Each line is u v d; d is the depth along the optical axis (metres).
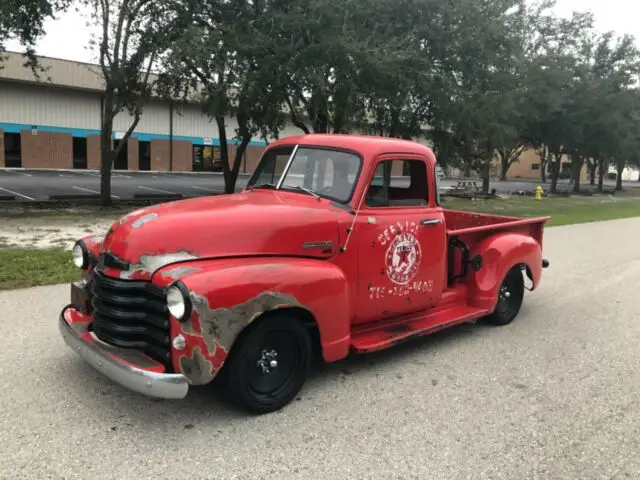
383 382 4.53
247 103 14.95
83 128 35.19
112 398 3.99
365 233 4.45
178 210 3.93
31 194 19.75
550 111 29.14
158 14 15.88
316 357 4.97
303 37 15.19
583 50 33.28
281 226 3.98
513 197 30.58
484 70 19.14
